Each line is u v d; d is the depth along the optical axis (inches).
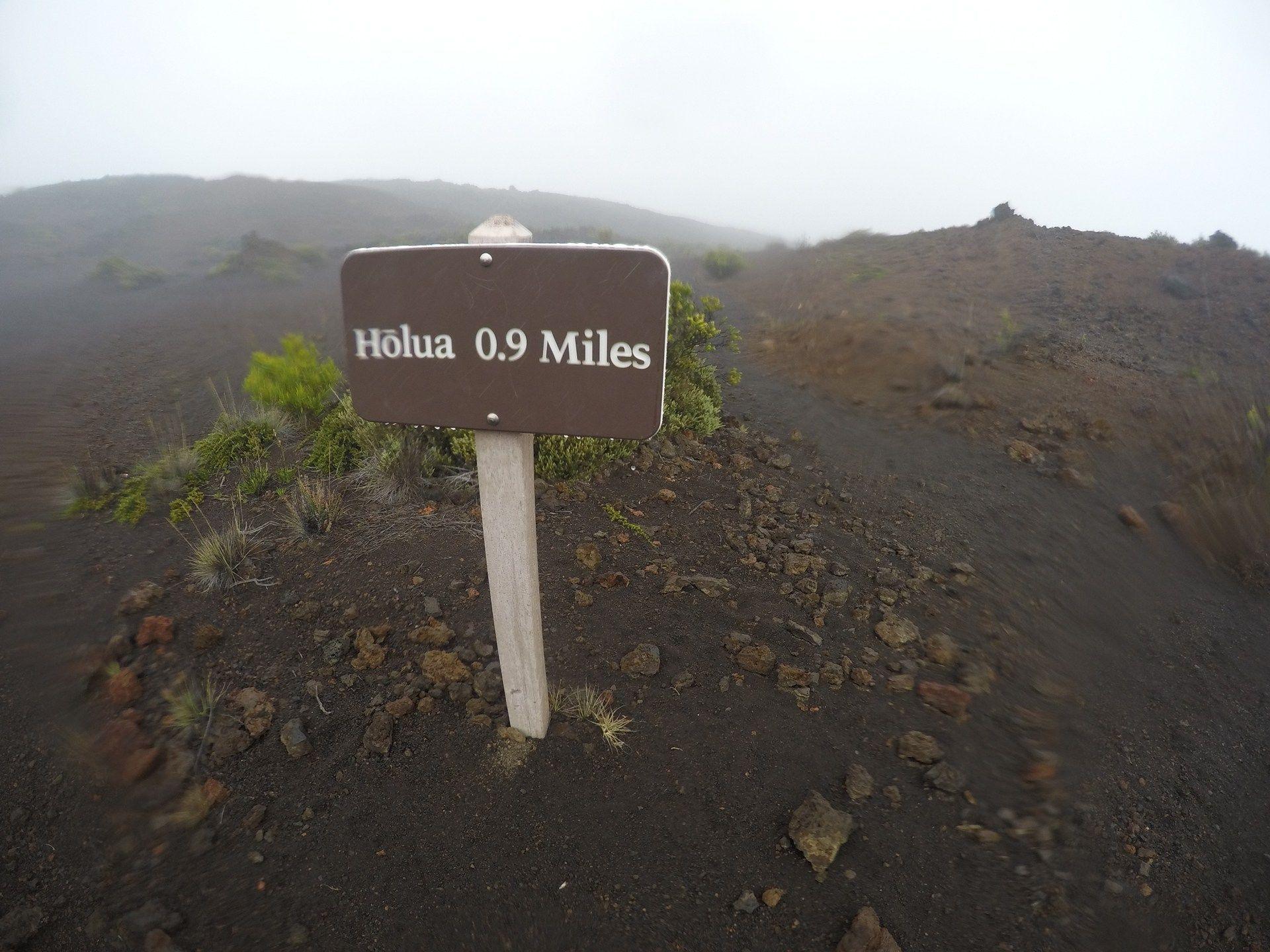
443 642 120.3
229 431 202.5
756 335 382.0
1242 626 156.3
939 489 205.0
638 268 61.4
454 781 95.7
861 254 593.3
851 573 154.4
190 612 129.3
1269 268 406.9
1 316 447.5
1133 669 136.9
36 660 118.4
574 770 97.3
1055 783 104.0
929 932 81.0
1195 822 102.0
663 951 77.7
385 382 73.4
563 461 173.9
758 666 119.3
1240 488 204.5
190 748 101.1
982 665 128.8
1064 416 252.2
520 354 67.7
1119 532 187.8
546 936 79.0
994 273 469.1
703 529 165.8
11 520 167.2
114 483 186.5
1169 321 357.7
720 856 87.7
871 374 303.3
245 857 86.7
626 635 124.1
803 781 99.0
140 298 528.4
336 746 101.6
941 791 99.7
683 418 215.8
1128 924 85.0
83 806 92.8
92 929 78.9
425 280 67.5
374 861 86.3
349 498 166.1
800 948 78.5
